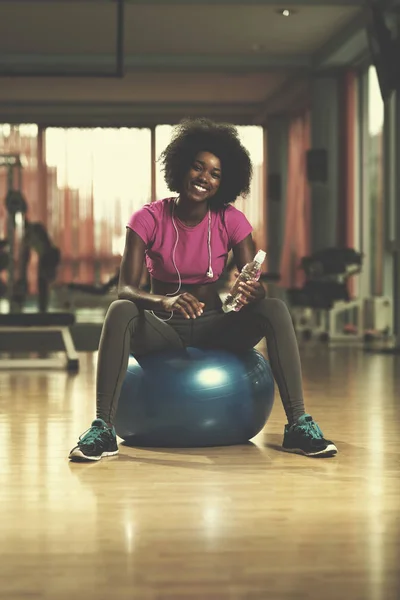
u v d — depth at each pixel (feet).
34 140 47.80
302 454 9.88
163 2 27.50
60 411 13.29
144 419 10.12
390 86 23.62
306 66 34.53
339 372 19.53
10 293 31.78
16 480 8.57
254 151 45.73
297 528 6.84
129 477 8.70
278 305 10.03
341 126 34.01
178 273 10.37
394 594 5.37
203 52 34.19
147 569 5.84
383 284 30.96
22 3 27.53
